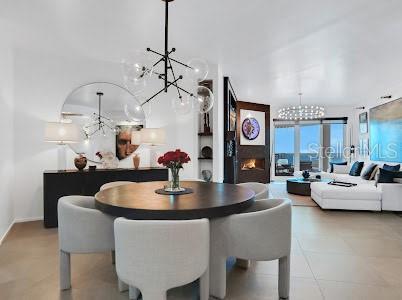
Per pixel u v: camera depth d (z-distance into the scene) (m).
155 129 4.49
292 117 8.23
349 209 4.94
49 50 4.17
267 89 6.54
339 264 2.70
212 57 4.34
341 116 8.87
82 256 2.90
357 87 6.24
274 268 2.64
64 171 4.04
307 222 4.23
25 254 2.93
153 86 4.99
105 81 4.68
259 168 8.83
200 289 1.93
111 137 4.73
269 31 3.38
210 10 2.90
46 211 3.83
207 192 2.54
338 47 3.87
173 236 1.53
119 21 3.19
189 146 5.08
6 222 3.62
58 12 2.99
